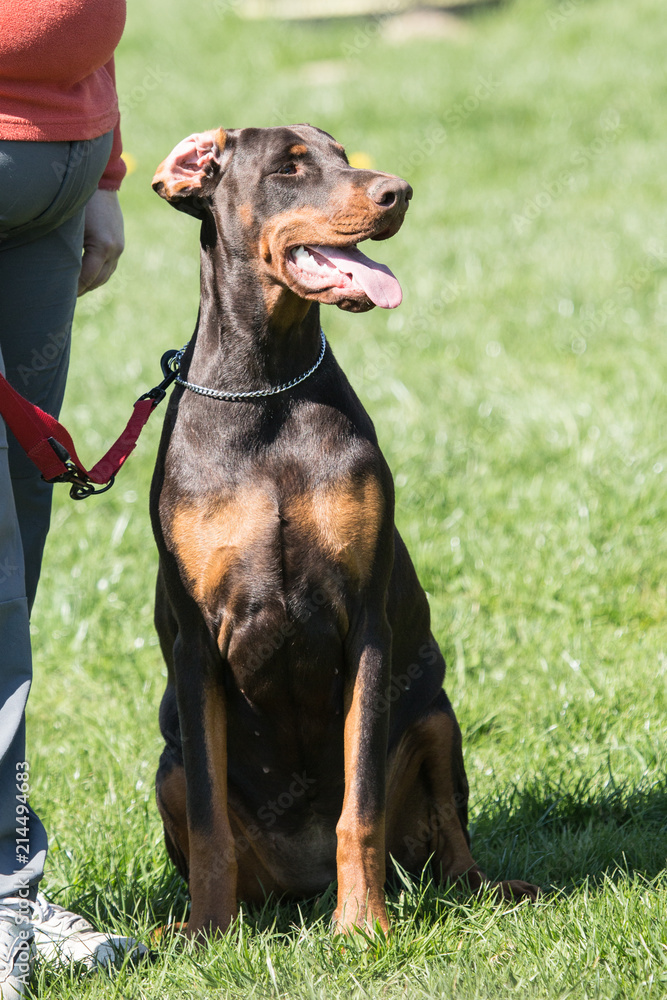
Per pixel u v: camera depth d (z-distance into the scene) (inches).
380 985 186.4
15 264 224.2
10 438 230.5
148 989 191.0
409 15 1397.6
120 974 193.6
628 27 1220.5
